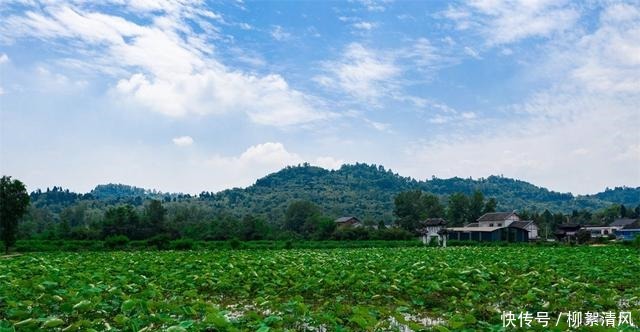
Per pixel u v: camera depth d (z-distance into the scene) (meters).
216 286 20.38
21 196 53.62
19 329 11.49
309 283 19.92
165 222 81.25
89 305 13.32
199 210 140.38
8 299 15.29
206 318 10.82
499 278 21.78
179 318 13.14
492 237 92.31
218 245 61.19
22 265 28.50
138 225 76.25
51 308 14.73
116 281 19.30
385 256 39.12
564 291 17.61
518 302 16.67
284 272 23.89
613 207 154.75
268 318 11.78
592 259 34.16
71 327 11.35
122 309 12.59
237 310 17.48
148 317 11.98
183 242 58.81
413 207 130.75
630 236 116.25
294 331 11.88
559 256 37.91
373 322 11.53
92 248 56.59
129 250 55.78
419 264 27.64
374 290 19.28
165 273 23.41
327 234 84.62
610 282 21.81
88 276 20.67
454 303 16.34
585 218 148.50
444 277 21.23
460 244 75.38
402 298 19.02
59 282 18.75
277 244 65.81
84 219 145.88
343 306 14.23
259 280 21.06
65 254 44.91
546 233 107.19
